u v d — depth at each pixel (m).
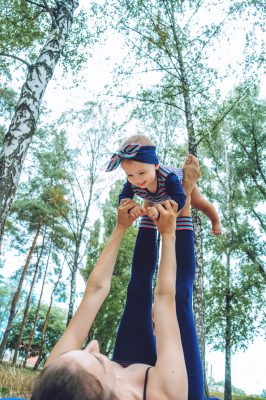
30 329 31.64
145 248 1.58
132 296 1.45
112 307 17.28
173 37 9.91
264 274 16.52
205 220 16.73
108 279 1.19
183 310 1.38
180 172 1.77
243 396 19.33
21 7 8.61
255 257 16.72
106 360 0.87
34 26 9.09
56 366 0.78
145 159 1.61
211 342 15.98
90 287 1.16
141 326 1.38
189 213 1.65
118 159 1.66
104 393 0.78
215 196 16.98
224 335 15.83
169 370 0.89
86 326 1.10
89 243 18.44
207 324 15.74
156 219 1.14
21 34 8.98
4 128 14.38
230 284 15.51
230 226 16.55
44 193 18.75
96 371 0.80
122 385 0.91
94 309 1.13
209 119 9.24
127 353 1.34
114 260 1.21
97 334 17.44
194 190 2.27
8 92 13.50
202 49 9.48
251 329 15.55
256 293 16.08
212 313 15.83
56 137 15.04
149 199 1.82
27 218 20.45
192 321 1.38
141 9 9.80
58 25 6.86
